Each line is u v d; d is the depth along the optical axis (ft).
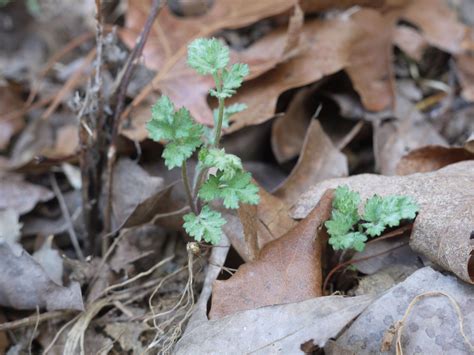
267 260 1.29
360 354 1.21
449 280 1.23
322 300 1.22
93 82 1.56
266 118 1.51
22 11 2.06
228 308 1.27
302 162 1.45
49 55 1.96
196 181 1.31
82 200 1.50
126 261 1.44
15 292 1.39
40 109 1.77
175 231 1.48
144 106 1.55
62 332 1.39
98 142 1.46
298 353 1.20
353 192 1.28
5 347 1.38
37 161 1.56
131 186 1.48
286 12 1.70
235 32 1.76
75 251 1.55
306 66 1.56
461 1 1.83
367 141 1.62
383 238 1.32
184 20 1.66
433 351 1.19
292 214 1.36
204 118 1.51
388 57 1.61
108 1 1.66
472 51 1.67
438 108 1.67
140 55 1.43
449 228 1.23
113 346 1.37
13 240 1.51
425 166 1.43
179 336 1.31
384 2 1.68
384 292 1.23
